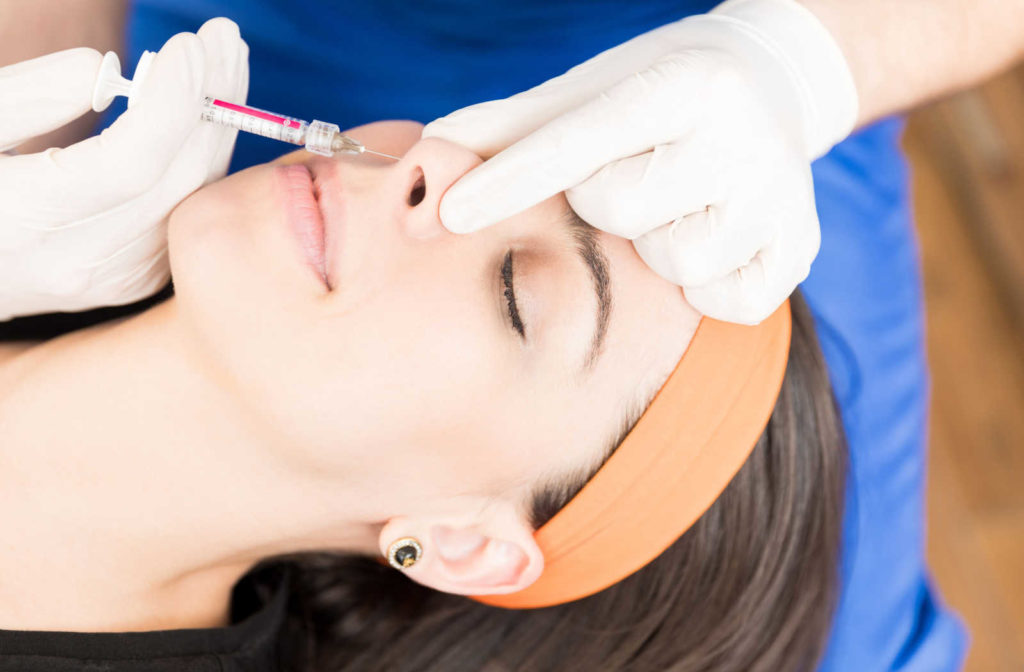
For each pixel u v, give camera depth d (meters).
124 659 1.09
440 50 1.70
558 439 1.11
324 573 1.43
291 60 1.62
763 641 1.34
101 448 1.06
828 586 1.38
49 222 1.02
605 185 1.03
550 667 1.41
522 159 0.99
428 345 1.01
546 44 1.73
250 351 1.00
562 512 1.16
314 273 1.00
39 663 1.04
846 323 1.91
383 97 1.69
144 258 1.15
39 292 1.10
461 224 0.98
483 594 1.23
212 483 1.08
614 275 1.08
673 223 1.05
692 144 1.03
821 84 1.19
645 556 1.18
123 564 1.11
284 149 1.58
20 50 1.29
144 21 1.53
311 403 1.00
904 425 1.93
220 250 1.00
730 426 1.12
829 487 1.32
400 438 1.05
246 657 1.20
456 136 1.10
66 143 1.37
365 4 1.64
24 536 1.07
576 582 1.23
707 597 1.29
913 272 2.02
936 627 1.90
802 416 1.28
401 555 1.18
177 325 1.06
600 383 1.09
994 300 2.60
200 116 1.05
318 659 1.45
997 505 2.47
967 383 2.54
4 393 1.10
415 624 1.43
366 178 1.04
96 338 1.10
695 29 1.19
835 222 1.93
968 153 2.62
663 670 1.34
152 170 1.00
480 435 1.08
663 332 1.11
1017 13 1.39
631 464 1.12
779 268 1.07
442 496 1.14
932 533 2.44
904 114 1.49
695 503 1.14
